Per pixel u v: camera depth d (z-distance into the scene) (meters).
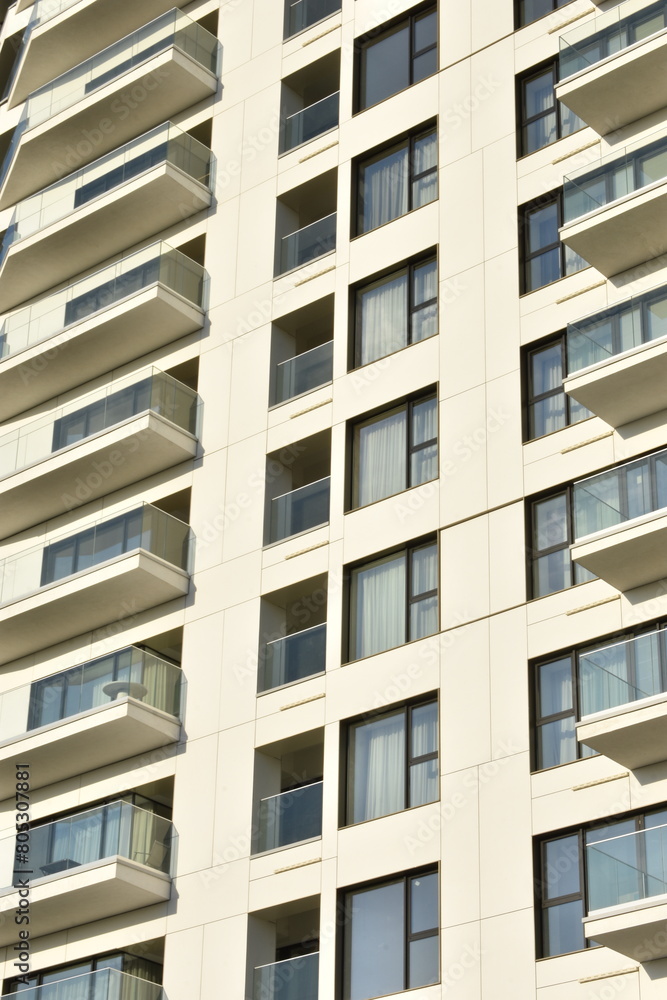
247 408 46.69
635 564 36.56
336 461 43.62
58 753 45.12
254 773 41.47
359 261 45.94
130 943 41.91
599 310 38.97
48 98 57.19
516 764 36.84
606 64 41.66
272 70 52.00
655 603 36.59
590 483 37.50
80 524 49.88
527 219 43.22
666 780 34.81
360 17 49.97
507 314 42.00
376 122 47.66
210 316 49.31
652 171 39.91
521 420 40.50
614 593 37.28
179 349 49.56
